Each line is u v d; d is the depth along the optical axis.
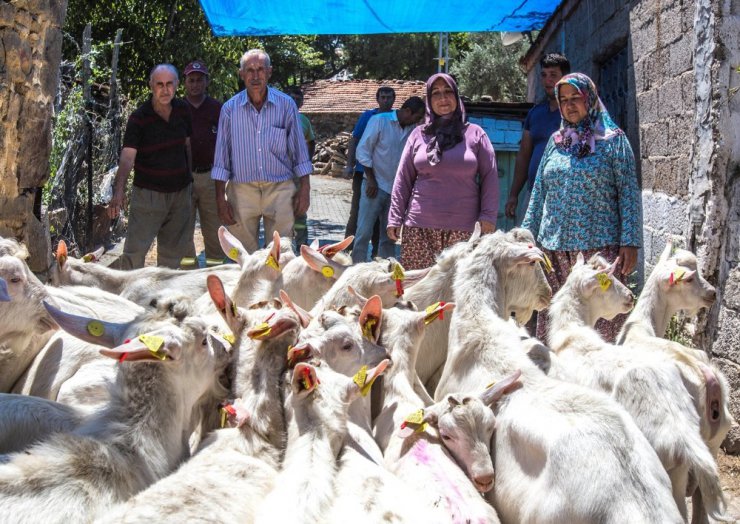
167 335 4.01
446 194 7.62
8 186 6.75
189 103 10.12
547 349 5.22
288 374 4.37
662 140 8.66
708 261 7.15
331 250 6.56
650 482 3.89
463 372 5.10
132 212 9.09
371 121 11.52
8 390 5.46
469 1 13.72
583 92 6.89
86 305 5.62
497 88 35.53
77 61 15.17
